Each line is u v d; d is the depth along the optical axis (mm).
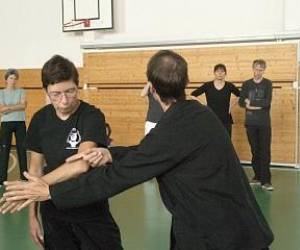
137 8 9148
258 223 1641
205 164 1585
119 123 9047
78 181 1632
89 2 9422
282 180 6547
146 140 1602
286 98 7645
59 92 1849
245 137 7895
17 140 6191
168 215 4789
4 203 1709
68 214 1986
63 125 2004
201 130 1588
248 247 1583
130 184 1589
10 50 10430
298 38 7656
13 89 6254
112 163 1711
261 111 5887
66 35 9906
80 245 2068
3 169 6168
